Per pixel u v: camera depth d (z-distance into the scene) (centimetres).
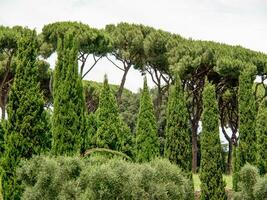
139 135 2483
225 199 2389
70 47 1880
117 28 4231
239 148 2678
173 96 2300
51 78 3834
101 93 2212
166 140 2283
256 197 2262
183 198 1386
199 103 3912
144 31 4212
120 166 1254
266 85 3962
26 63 1686
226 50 3859
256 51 4144
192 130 4019
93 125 2217
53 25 3947
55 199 1209
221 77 3806
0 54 4038
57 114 1816
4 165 1631
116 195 1214
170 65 3731
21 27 3791
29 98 1662
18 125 1644
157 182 1312
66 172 1251
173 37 4119
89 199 1190
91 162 1344
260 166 2680
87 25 4000
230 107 4231
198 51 3722
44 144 1678
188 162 2245
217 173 2394
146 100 2516
